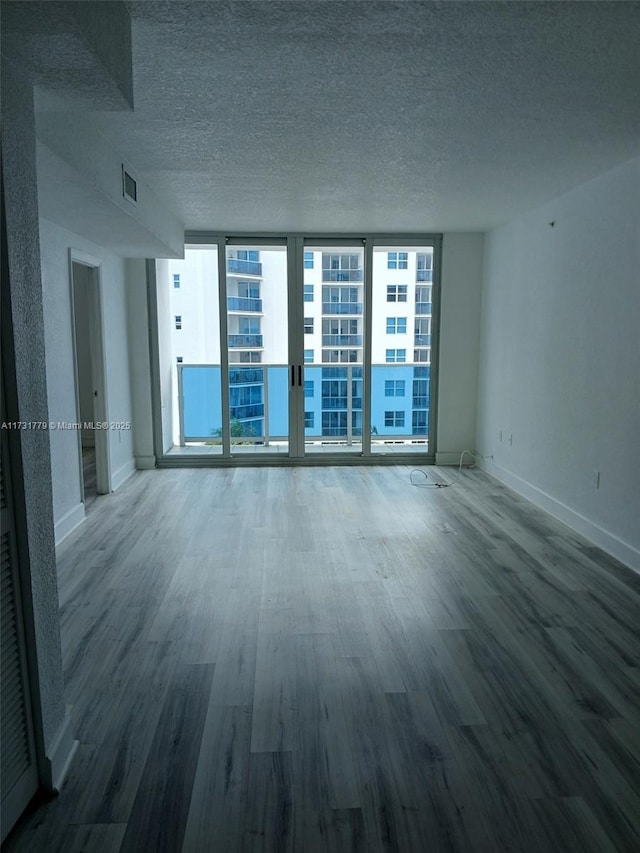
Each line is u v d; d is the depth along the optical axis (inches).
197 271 249.1
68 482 157.2
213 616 108.8
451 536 153.0
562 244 162.4
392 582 124.0
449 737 75.8
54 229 147.7
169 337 248.8
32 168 63.3
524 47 79.4
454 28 74.4
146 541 149.8
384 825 62.2
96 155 108.6
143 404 228.5
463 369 235.0
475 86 92.3
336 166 135.1
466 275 228.8
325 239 225.9
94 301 185.2
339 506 180.9
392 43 78.2
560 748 73.7
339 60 83.2
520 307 192.2
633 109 101.4
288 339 230.1
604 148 121.8
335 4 68.5
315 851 59.1
